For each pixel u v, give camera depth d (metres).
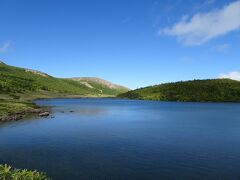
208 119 106.31
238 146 49.72
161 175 33.19
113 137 57.91
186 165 37.22
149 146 49.00
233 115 128.75
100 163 37.62
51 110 135.25
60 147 47.03
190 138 58.09
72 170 34.38
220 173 34.12
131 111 151.38
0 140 52.53
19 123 77.50
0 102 124.06
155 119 103.88
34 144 49.19
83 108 165.75
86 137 57.38
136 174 33.41
